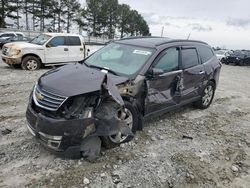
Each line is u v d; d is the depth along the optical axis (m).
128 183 4.02
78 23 64.75
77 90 4.17
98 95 4.25
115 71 5.30
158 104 5.59
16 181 3.87
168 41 6.15
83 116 4.09
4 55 12.45
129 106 4.95
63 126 3.99
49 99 4.18
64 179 3.97
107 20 67.94
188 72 6.33
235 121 7.08
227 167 4.74
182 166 4.59
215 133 6.12
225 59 28.80
